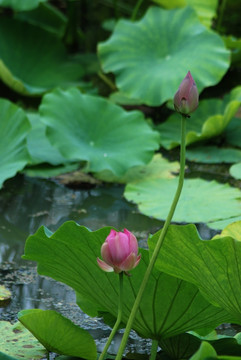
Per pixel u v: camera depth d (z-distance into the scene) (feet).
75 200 15.33
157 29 20.33
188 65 19.07
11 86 20.79
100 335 10.11
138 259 7.25
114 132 16.72
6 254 12.78
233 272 7.46
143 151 16.14
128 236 7.13
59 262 8.54
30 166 16.98
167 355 9.34
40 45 23.13
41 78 22.35
